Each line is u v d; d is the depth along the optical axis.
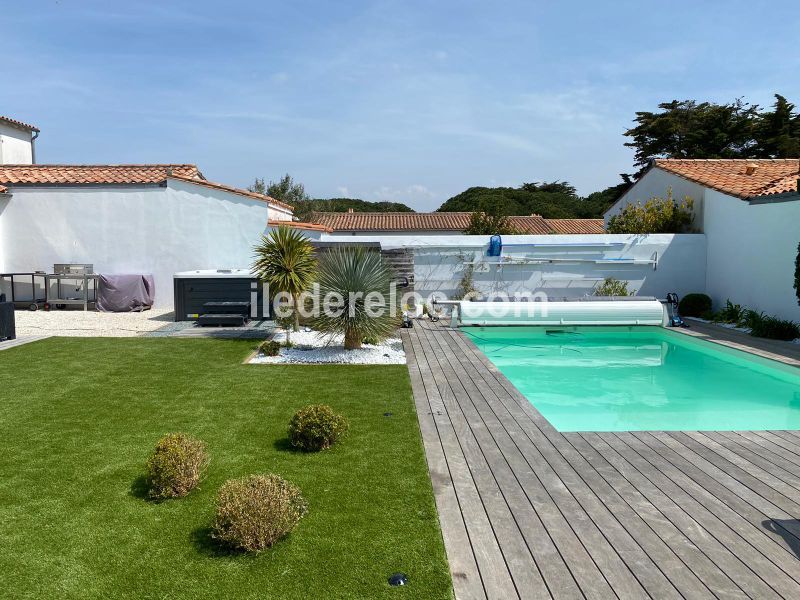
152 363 8.66
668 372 9.55
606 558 3.35
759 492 4.30
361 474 4.55
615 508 4.00
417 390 7.27
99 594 2.98
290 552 3.39
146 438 5.38
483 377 7.99
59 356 9.13
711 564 3.29
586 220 36.50
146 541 3.52
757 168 15.97
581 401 7.82
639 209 16.91
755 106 38.50
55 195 15.59
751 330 12.05
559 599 2.95
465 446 5.25
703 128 38.16
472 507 4.00
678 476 4.60
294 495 3.86
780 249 12.00
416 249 15.06
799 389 8.45
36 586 3.05
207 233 16.00
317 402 6.64
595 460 4.95
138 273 15.82
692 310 14.38
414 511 3.92
